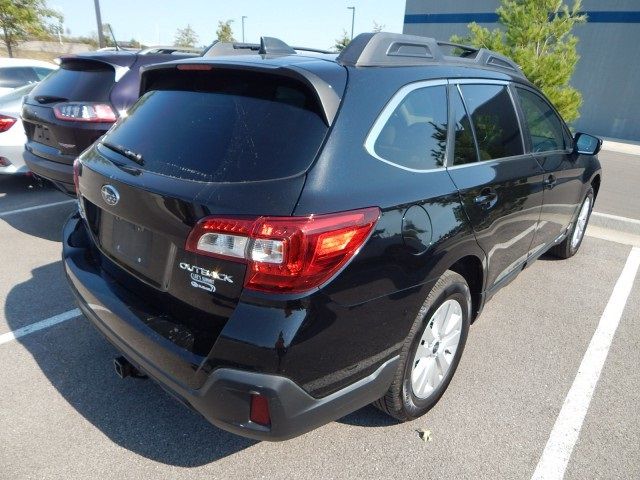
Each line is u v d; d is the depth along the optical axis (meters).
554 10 9.91
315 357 1.78
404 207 2.04
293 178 1.78
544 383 2.90
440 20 24.12
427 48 2.62
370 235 1.88
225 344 1.73
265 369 1.71
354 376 1.97
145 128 2.28
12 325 3.27
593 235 5.94
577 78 21.34
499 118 3.03
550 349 3.28
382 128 2.09
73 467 2.17
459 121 2.62
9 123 5.61
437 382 2.56
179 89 2.35
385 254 1.95
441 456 2.31
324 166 1.82
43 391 2.65
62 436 2.34
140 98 2.59
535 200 3.29
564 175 3.81
